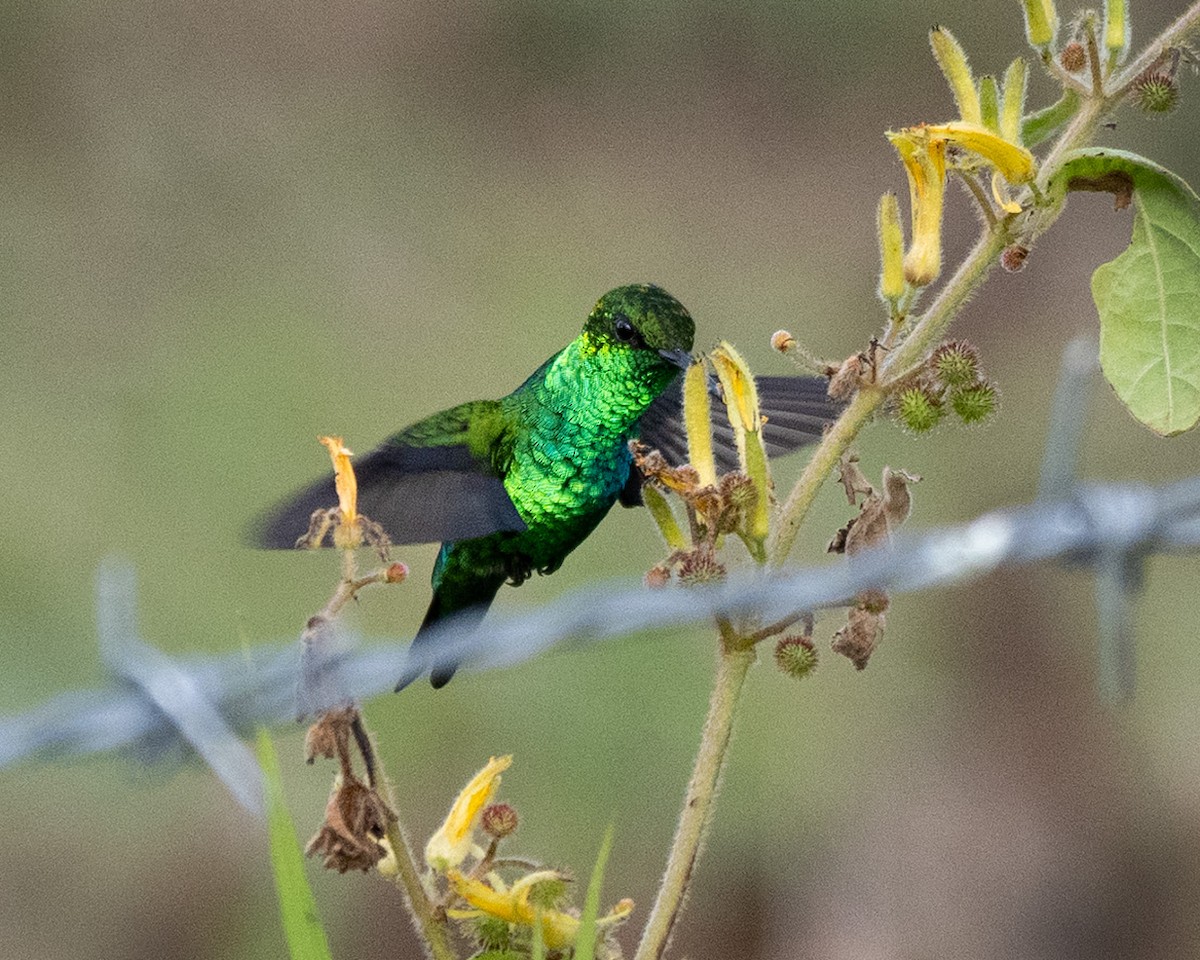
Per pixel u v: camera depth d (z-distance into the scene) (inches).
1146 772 449.1
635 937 390.0
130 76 772.6
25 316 633.0
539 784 402.3
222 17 784.9
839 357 620.1
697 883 405.7
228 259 677.9
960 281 152.1
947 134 148.7
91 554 490.3
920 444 509.7
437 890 147.4
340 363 586.2
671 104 783.7
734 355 143.1
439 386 591.5
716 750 143.2
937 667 465.4
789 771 416.8
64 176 729.6
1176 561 471.5
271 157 739.4
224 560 471.8
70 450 534.3
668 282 669.3
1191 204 157.6
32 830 399.9
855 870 414.0
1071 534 141.8
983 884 418.3
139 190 725.9
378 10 800.3
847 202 730.8
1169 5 709.3
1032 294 630.5
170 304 643.5
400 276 660.7
